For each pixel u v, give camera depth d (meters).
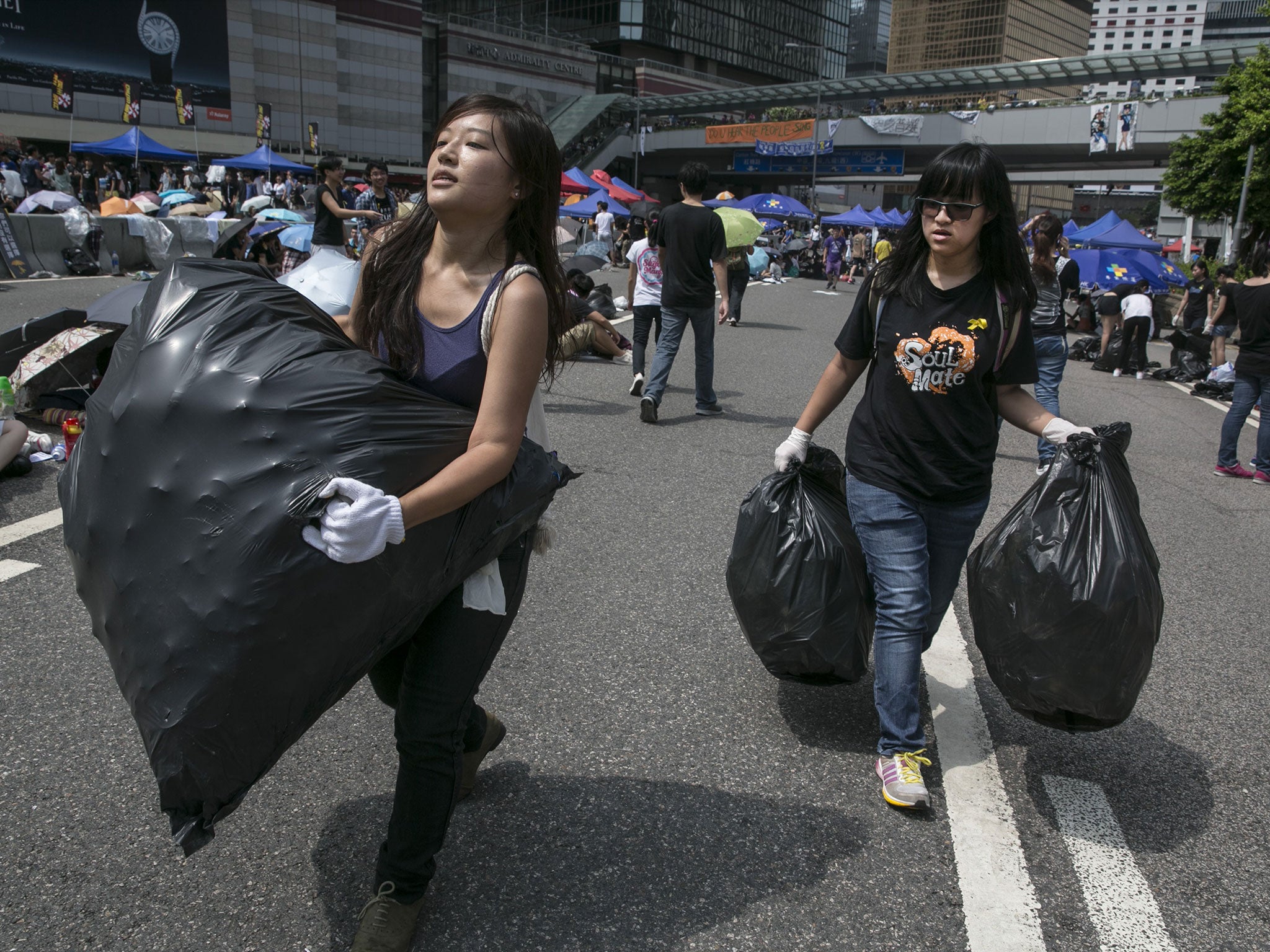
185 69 52.91
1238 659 3.86
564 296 2.01
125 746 2.78
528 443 2.02
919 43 166.12
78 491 1.65
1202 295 16.22
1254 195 25.88
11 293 12.44
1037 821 2.65
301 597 1.57
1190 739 3.17
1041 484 2.64
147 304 1.73
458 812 2.54
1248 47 47.97
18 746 2.74
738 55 116.00
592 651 3.53
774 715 3.14
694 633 3.74
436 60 73.81
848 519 2.91
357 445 1.63
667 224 7.13
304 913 2.15
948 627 3.96
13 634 3.40
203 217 20.42
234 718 1.57
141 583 1.58
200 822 1.63
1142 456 7.99
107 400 1.66
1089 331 19.73
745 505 2.95
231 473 1.57
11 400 5.18
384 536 1.56
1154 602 2.51
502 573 2.02
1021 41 161.88
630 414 7.67
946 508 2.71
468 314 1.86
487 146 1.82
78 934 2.06
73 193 25.53
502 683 3.26
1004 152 52.97
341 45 65.00
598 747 2.90
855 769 2.85
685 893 2.28
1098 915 2.28
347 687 1.75
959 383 2.59
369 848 2.38
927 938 2.18
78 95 49.00
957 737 3.07
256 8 57.84
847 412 8.31
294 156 61.09
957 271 2.61
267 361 1.64
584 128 69.56
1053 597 2.51
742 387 9.30
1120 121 47.25
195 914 2.13
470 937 2.10
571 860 2.37
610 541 4.73
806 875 2.37
